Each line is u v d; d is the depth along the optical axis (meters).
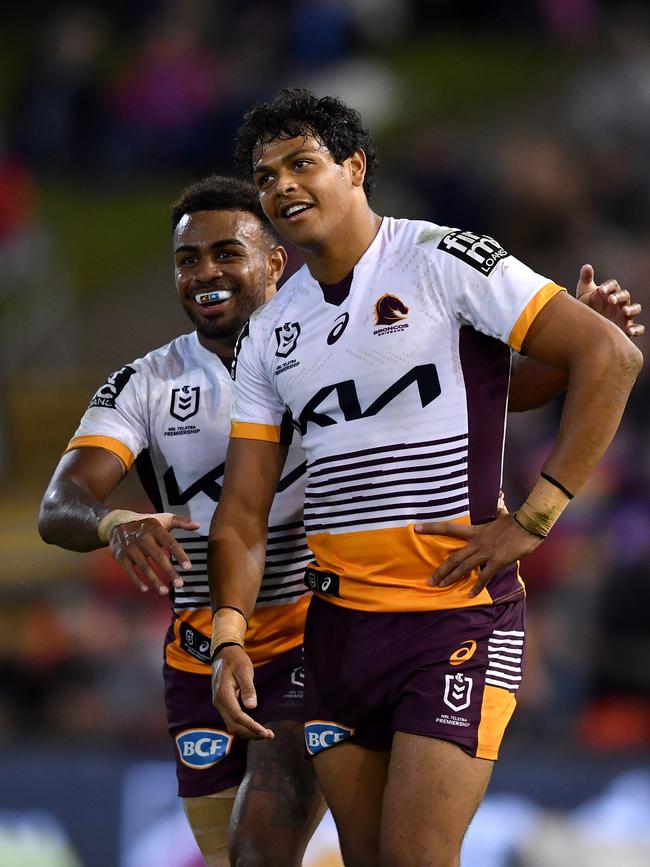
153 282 48.56
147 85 54.00
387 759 12.52
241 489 13.11
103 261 49.72
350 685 12.37
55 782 22.00
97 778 21.91
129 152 54.12
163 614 29.08
